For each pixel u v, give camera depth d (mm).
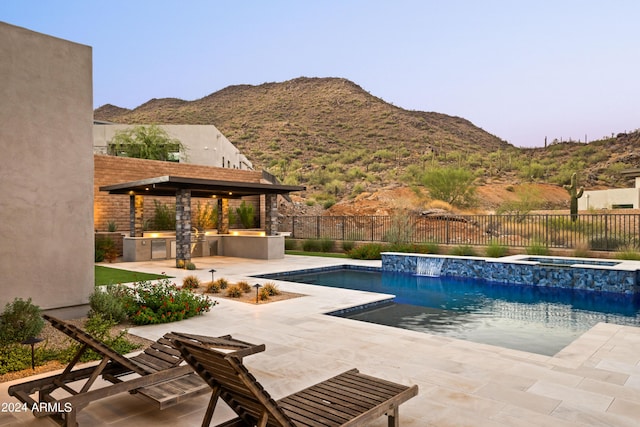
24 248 6562
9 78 6391
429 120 96875
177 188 14969
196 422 3586
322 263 16328
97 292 7234
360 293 10148
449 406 3859
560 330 7559
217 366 2709
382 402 3145
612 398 4043
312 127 90438
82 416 3688
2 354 5020
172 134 30719
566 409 3795
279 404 3131
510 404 3904
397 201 28234
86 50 7285
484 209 31781
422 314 8828
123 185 15266
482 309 9344
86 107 7285
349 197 42031
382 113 95750
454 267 14156
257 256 18016
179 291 8250
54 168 6891
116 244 18219
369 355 5410
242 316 7688
